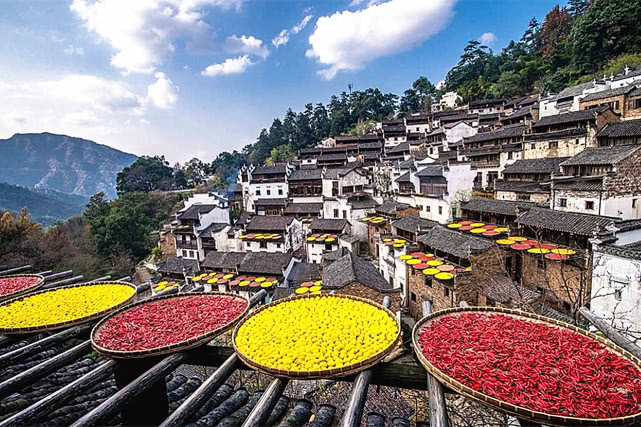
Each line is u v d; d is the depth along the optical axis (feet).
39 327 24.31
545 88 207.00
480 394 14.32
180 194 263.08
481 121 203.31
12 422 14.93
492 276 71.05
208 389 17.88
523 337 19.90
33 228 133.28
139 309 27.76
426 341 19.66
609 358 17.44
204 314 26.05
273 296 97.81
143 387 17.44
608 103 122.11
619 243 56.95
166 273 140.05
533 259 71.77
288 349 19.75
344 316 24.68
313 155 241.76
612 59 183.21
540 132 115.34
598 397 14.49
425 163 143.84
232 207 222.07
